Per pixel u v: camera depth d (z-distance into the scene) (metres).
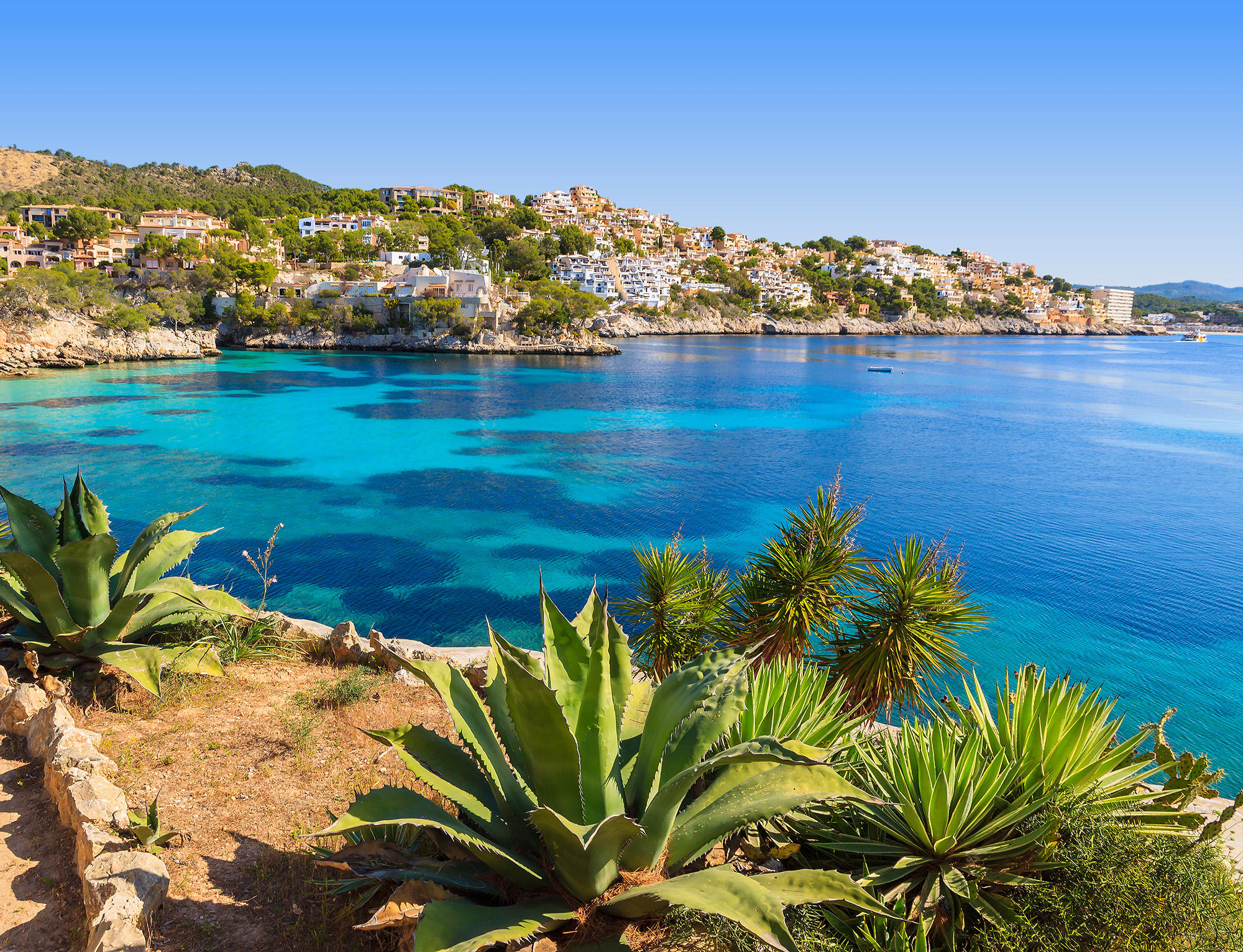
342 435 72.81
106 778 7.27
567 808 5.25
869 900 4.94
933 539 43.50
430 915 4.41
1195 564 39.66
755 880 4.97
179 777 7.61
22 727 8.38
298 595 32.28
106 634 9.66
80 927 5.47
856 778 6.84
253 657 10.73
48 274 115.75
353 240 180.12
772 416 93.88
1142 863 5.38
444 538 41.59
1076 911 5.34
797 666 8.05
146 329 125.62
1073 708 6.57
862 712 11.16
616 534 43.47
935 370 155.38
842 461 67.31
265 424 76.50
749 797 5.53
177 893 5.86
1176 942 5.01
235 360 129.62
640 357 165.38
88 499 10.70
